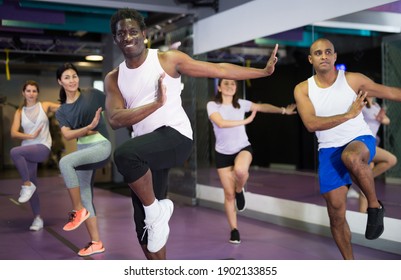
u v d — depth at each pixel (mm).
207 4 5832
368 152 2707
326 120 2625
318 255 3623
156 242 2195
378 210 2660
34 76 12531
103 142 3656
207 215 5418
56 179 9445
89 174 3736
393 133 5371
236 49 5664
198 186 6199
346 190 2920
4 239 4324
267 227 4727
